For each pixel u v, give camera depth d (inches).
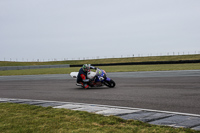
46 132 160.2
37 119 199.6
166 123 177.2
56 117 204.1
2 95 404.8
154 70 924.0
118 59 3070.9
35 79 778.2
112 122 181.2
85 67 441.4
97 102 289.7
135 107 247.8
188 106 240.4
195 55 2640.3
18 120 197.6
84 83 446.3
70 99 324.8
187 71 783.1
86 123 180.7
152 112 216.2
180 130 154.9
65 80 681.6
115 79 630.5
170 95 316.8
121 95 336.8
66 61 3302.2
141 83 494.3
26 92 430.6
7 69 1790.1
